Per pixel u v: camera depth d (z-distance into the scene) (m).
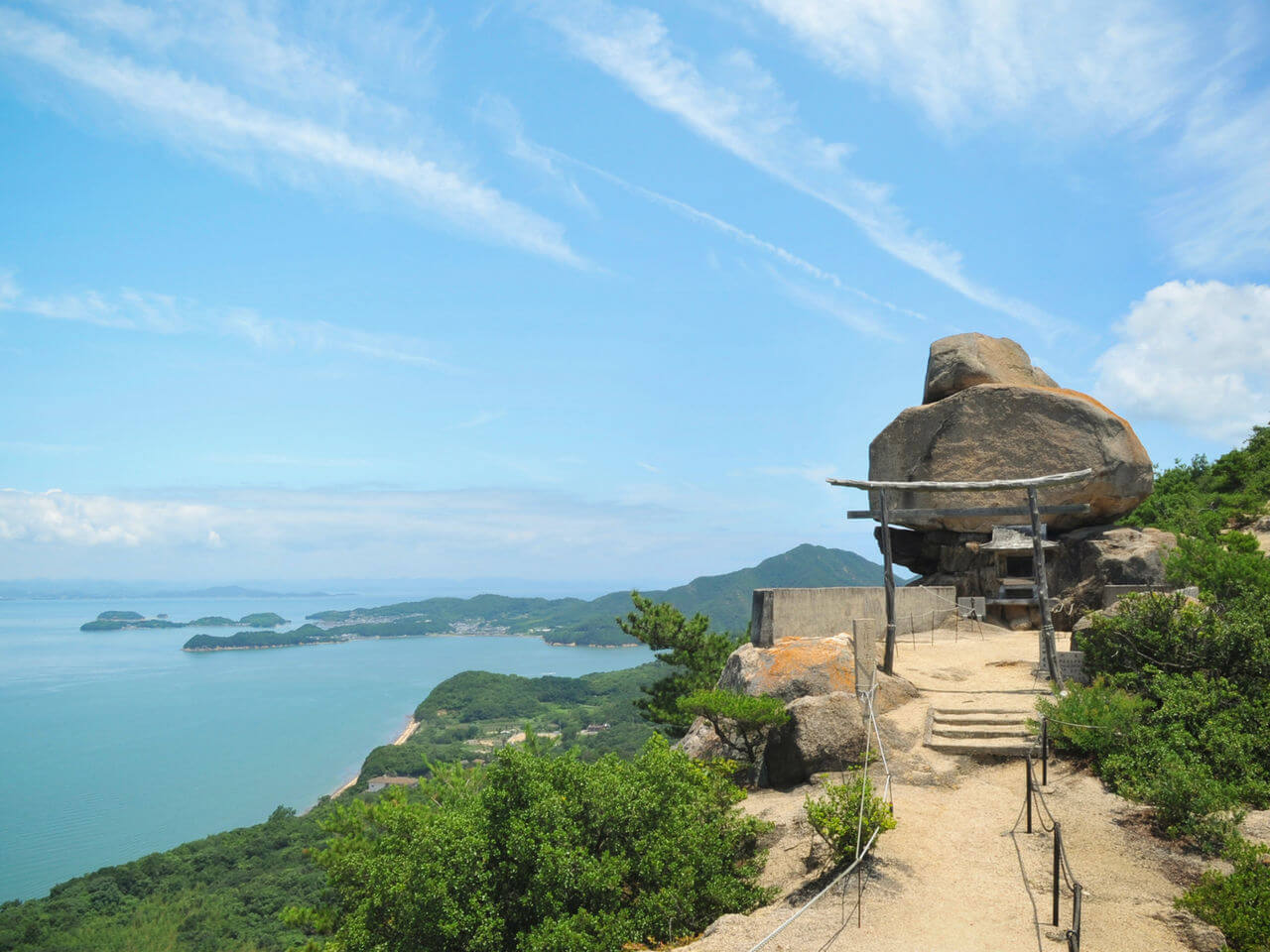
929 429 28.17
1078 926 8.12
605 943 10.36
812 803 11.76
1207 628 14.62
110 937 74.88
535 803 11.92
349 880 16.47
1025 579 25.72
